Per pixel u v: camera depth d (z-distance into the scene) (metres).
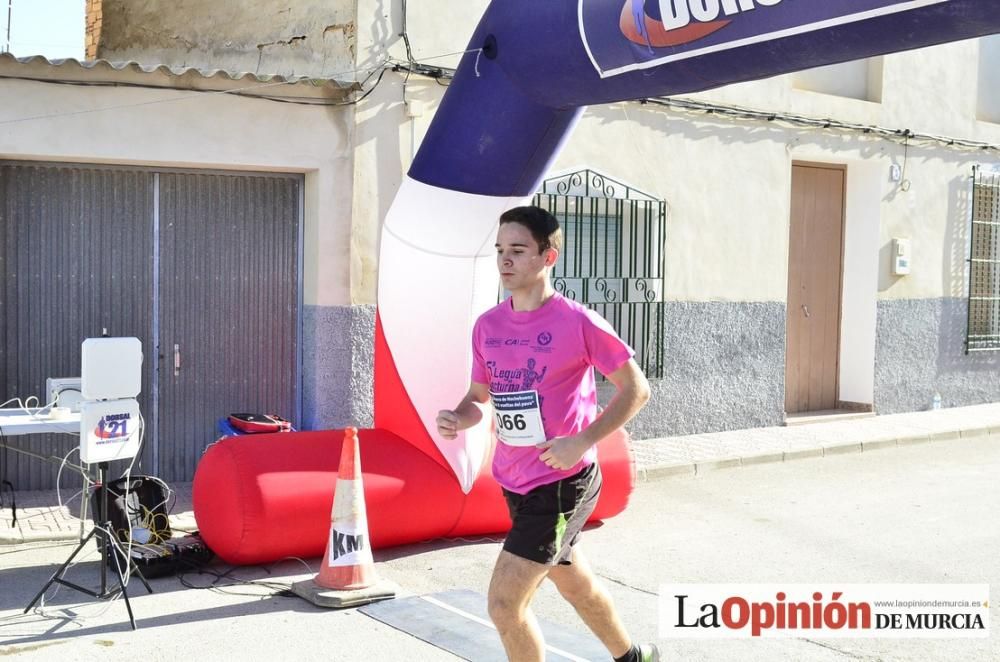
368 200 8.91
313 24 9.05
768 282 11.82
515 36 6.37
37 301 8.35
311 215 8.94
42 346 8.38
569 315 3.92
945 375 13.78
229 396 8.95
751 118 11.51
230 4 9.66
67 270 8.42
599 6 5.72
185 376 8.80
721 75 5.32
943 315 13.70
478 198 6.85
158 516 6.70
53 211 8.35
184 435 8.83
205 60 9.86
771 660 5.08
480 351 4.13
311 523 6.34
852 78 12.78
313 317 8.91
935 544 7.27
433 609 5.71
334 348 8.88
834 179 13.06
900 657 5.13
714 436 11.23
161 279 8.69
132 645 5.13
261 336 9.02
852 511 8.30
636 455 10.06
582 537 7.42
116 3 10.84
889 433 11.68
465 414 4.18
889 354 13.09
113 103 8.05
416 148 9.12
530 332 3.95
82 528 5.94
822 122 12.09
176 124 8.25
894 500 8.73
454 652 5.05
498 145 6.68
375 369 7.39
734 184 11.47
